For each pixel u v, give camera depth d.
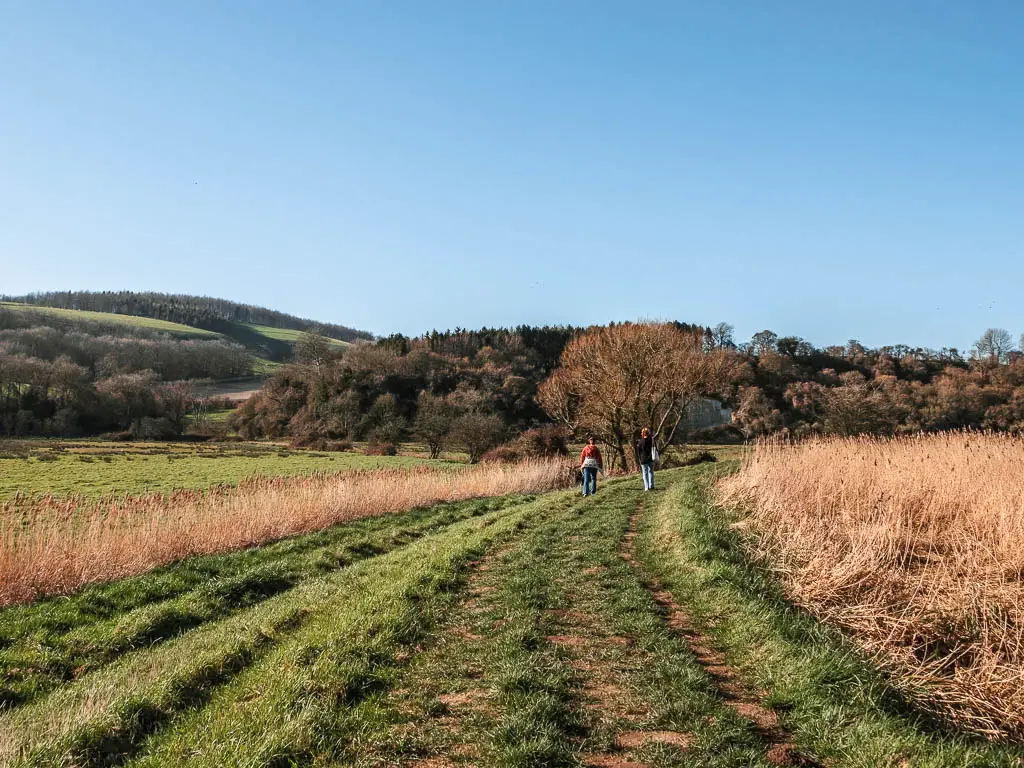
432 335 129.88
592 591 8.37
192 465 48.19
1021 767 4.07
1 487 32.00
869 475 12.04
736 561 8.73
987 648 5.93
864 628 6.61
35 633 8.38
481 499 23.52
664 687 5.39
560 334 123.69
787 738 4.65
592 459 20.61
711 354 40.75
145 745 4.95
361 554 13.31
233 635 7.43
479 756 4.46
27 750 4.71
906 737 4.29
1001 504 8.84
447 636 6.91
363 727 4.86
